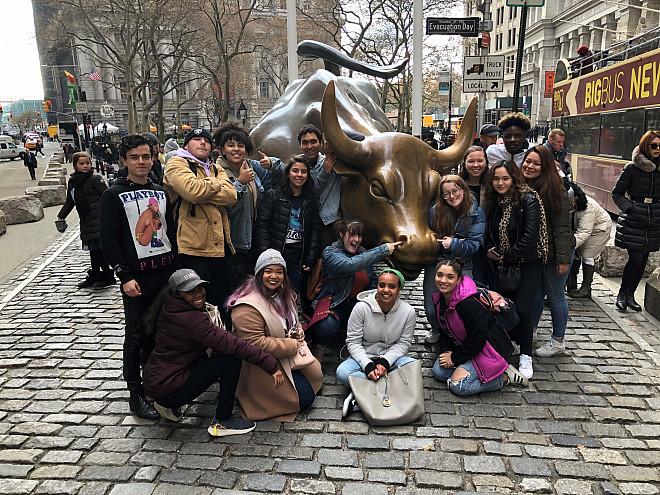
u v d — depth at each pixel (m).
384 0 24.39
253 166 4.47
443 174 4.88
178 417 3.53
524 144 5.22
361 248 4.21
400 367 3.69
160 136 30.66
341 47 25.39
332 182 4.42
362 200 4.22
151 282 3.60
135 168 3.48
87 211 6.42
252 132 5.74
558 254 4.17
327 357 4.54
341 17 29.72
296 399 3.54
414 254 3.88
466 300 3.82
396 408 3.49
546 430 3.39
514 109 9.00
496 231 4.14
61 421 3.56
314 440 3.32
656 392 3.88
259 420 3.54
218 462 3.10
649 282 5.46
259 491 2.85
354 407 3.65
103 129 39.91
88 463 3.11
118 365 4.41
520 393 3.89
